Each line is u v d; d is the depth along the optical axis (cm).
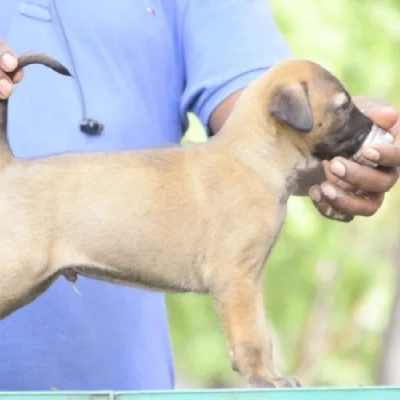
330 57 1838
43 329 912
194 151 836
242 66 957
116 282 830
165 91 964
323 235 2164
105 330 921
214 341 2288
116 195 815
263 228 823
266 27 980
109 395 688
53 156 828
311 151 861
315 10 1853
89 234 813
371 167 861
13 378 909
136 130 937
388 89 1886
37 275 809
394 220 2219
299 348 2364
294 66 860
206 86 958
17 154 910
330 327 2361
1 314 812
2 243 803
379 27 1873
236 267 815
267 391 691
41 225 808
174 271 820
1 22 930
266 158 839
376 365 2233
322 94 854
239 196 822
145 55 951
